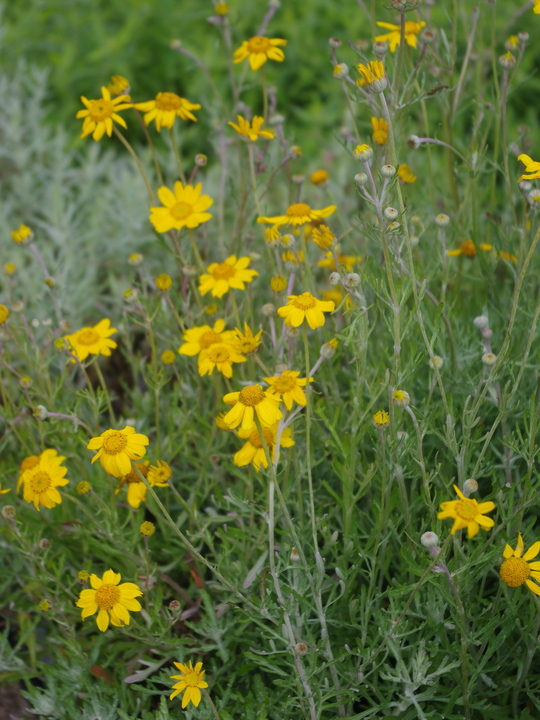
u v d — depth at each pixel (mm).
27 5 1785
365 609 765
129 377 1108
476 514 621
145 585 768
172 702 779
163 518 796
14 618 858
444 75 922
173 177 1370
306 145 1476
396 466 710
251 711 727
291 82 1653
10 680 796
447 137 911
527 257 661
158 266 1231
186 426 851
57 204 1234
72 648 766
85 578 723
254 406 674
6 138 1386
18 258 1138
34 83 1589
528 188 783
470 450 705
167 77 1603
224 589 772
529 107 1545
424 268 862
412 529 734
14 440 928
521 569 644
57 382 898
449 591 697
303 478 807
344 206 1277
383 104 684
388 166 674
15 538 763
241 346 717
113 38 1528
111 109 812
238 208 914
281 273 806
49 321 868
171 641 753
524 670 720
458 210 914
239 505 765
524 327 825
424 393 831
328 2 1646
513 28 1554
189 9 1656
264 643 766
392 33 848
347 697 736
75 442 833
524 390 827
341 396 890
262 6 1688
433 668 756
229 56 949
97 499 761
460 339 829
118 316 1153
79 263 1195
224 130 1033
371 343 844
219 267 801
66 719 779
